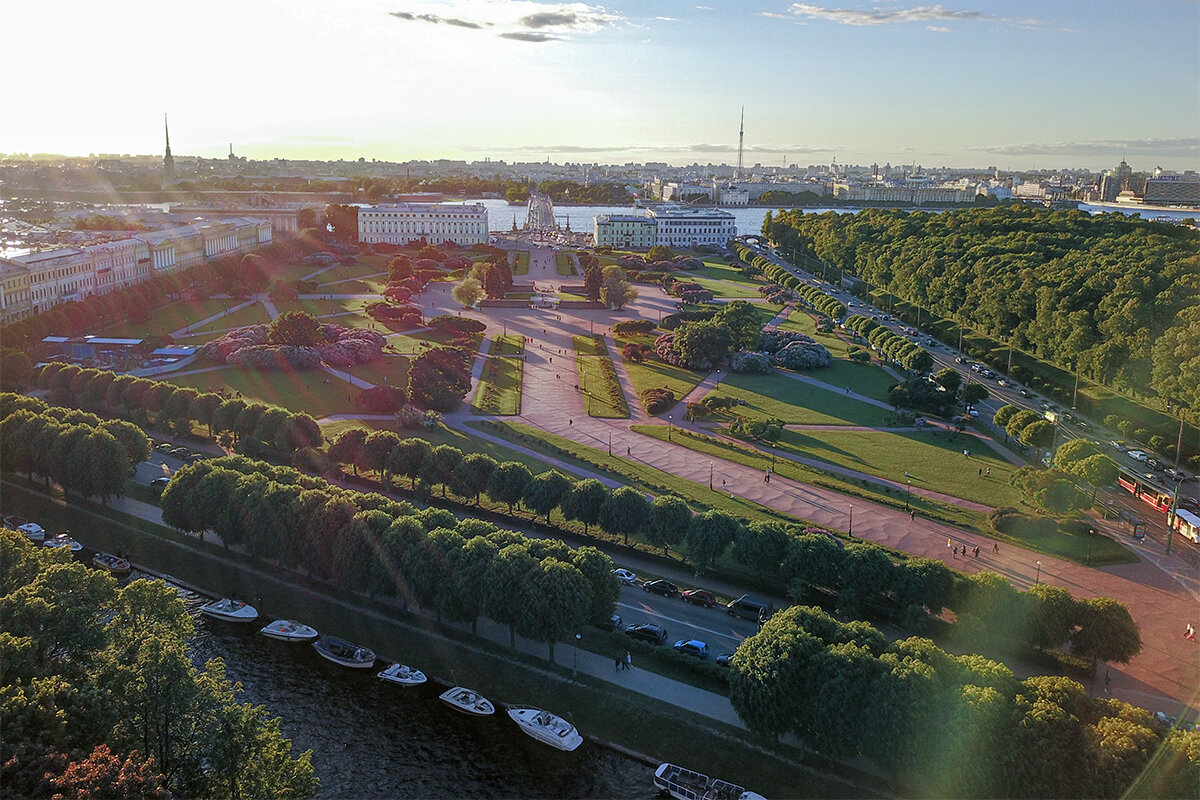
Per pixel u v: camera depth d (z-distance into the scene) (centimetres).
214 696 11162
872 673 12000
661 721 13138
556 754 12750
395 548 15988
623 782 12219
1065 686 11456
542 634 14238
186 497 18312
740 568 18175
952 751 10962
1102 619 14275
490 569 14762
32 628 12144
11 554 14088
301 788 10500
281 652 15188
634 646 14875
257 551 17638
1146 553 19488
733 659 13212
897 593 15675
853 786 11756
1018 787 10625
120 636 12450
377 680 14425
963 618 15012
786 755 12419
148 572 17912
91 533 19425
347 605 16412
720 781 11838
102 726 10444
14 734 9575
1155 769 10275
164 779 10019
